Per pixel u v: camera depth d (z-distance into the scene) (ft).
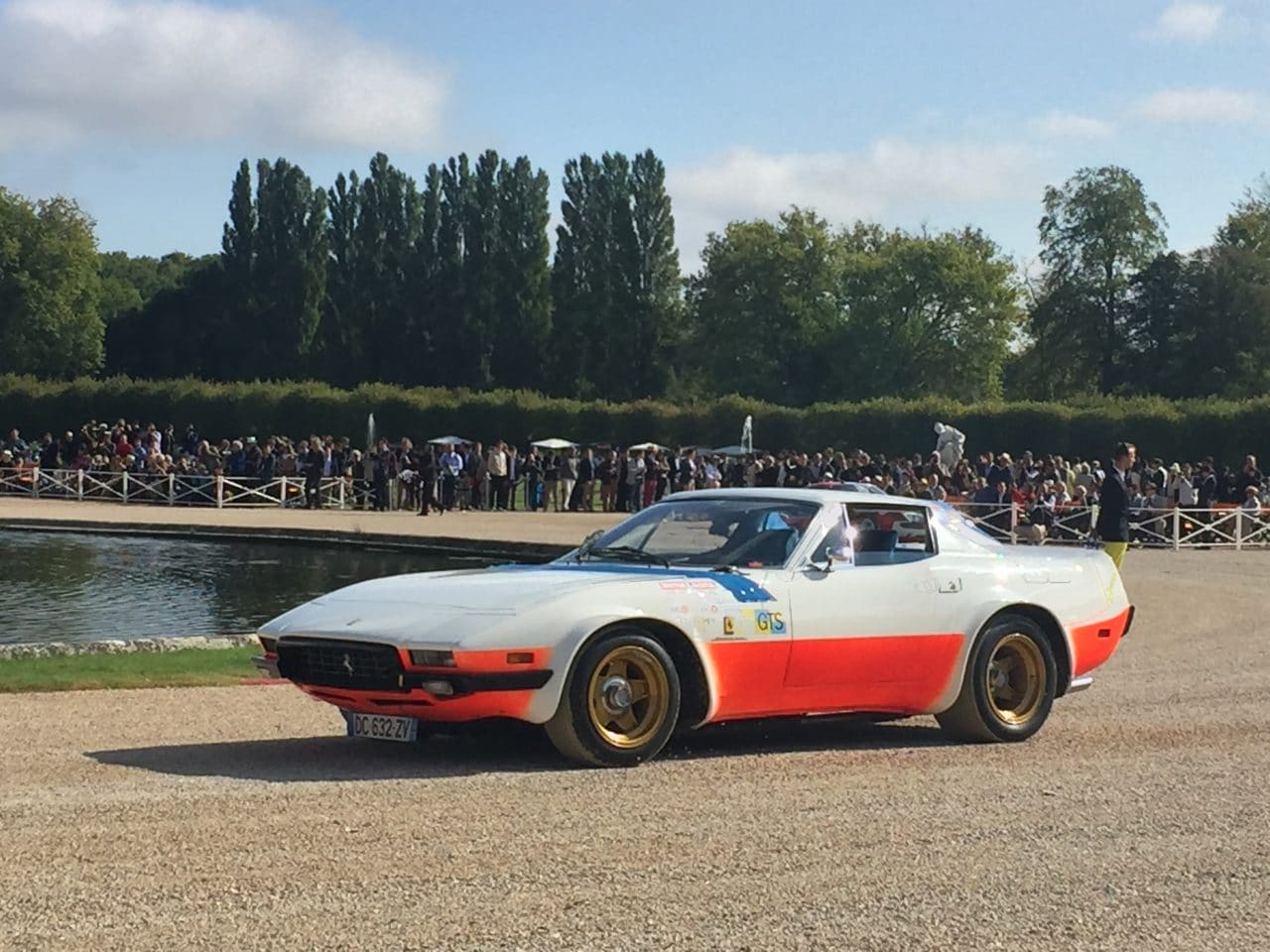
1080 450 164.25
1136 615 56.18
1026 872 18.76
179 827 19.69
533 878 17.76
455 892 17.02
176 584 69.10
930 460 124.26
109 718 29.84
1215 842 20.57
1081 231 266.98
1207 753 27.78
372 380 289.94
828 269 283.59
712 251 291.58
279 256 290.56
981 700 28.84
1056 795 23.52
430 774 24.18
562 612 24.39
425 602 25.11
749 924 16.21
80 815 20.26
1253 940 16.24
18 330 284.00
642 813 21.42
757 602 26.40
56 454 143.95
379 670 24.29
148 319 311.68
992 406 170.71
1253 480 108.58
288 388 196.85
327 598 26.71
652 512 29.73
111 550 88.79
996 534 103.71
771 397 276.00
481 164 286.25
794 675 26.76
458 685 23.61
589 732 24.56
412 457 131.64
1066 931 16.37
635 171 284.20
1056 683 30.09
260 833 19.49
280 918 15.87
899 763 26.40
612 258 281.74
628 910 16.57
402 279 289.94
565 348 283.59
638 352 283.38
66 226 288.92
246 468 132.26
